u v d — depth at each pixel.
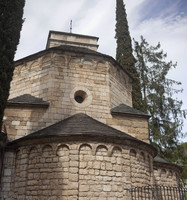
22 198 12.38
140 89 27.98
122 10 31.47
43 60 17.48
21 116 15.34
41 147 12.67
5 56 12.59
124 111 17.03
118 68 19.45
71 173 11.84
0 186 13.01
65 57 17.28
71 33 24.09
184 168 26.98
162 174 18.69
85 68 17.48
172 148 27.22
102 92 17.28
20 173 12.98
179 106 29.33
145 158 14.18
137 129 16.94
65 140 12.48
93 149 12.34
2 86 12.07
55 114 15.71
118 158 12.71
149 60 31.84
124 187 12.24
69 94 16.47
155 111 28.44
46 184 11.98
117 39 30.16
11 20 13.41
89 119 15.01
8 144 13.84
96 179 11.97
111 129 14.03
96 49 24.14
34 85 17.14
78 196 11.53
